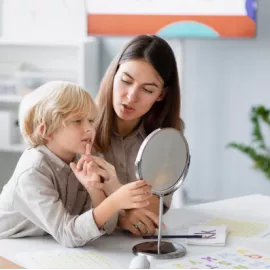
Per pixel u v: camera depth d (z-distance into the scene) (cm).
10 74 405
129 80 168
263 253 145
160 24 356
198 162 391
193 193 394
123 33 364
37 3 395
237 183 384
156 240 157
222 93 380
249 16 346
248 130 377
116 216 160
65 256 141
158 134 140
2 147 379
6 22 403
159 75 169
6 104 411
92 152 183
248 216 181
